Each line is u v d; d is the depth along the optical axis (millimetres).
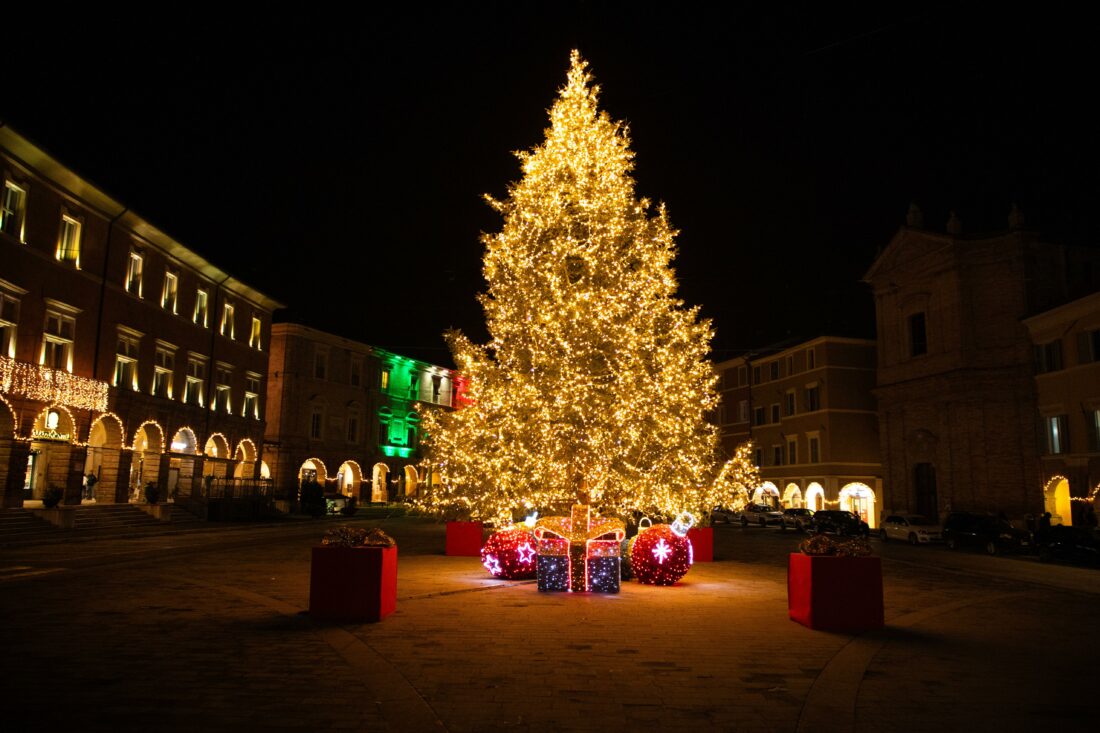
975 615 12609
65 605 11438
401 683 7207
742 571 18625
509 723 6137
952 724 6332
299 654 8305
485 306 18844
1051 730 6207
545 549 13992
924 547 33531
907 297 43469
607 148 17844
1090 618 12438
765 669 8039
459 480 18359
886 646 9492
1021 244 37969
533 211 17828
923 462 41844
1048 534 26891
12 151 25938
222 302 42500
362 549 10555
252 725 5949
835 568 10500
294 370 53594
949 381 39469
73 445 28922
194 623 10031
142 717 6086
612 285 17094
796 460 55531
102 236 31469
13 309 26312
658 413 16781
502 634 9672
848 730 6117
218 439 41719
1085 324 33156
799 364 56031
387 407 63219
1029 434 36531
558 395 16250
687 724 6176
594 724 6137
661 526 15586
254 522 37156
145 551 21266
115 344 32219
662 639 9539
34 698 6543
